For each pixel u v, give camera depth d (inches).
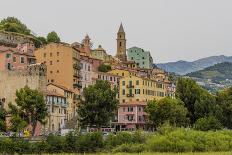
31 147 6225.4
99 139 6643.7
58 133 7411.4
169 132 6830.7
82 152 6402.6
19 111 7381.9
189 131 6934.1
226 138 6870.1
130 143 6742.1
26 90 7514.8
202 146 6609.3
